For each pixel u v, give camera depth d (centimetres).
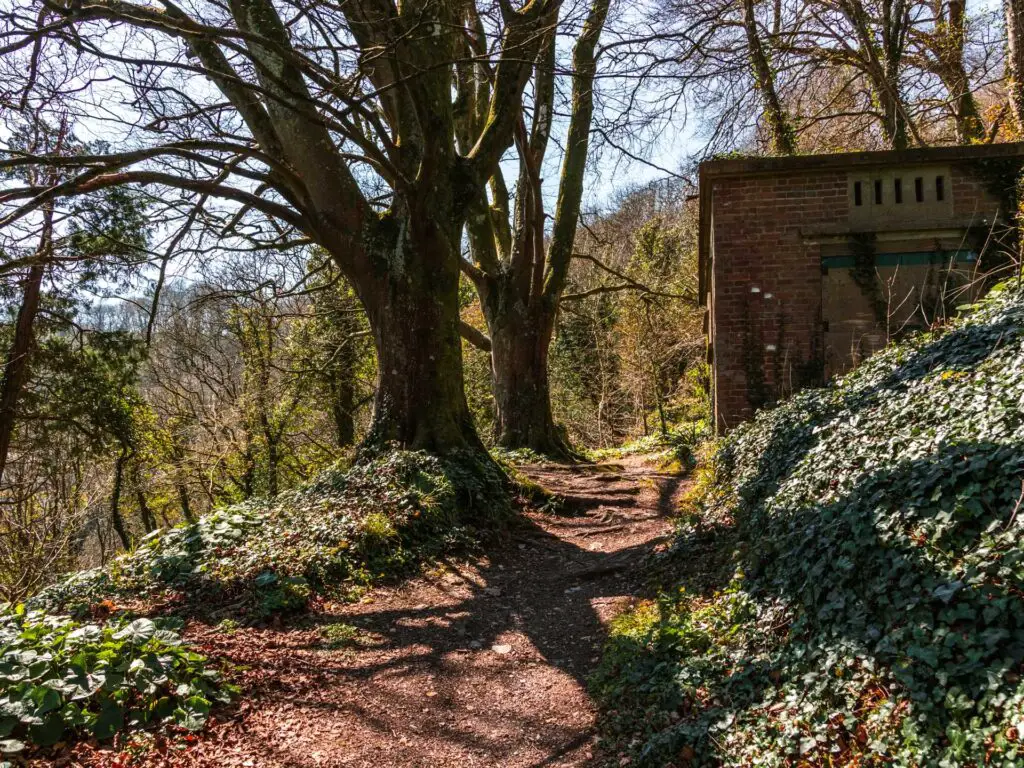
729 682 429
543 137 1681
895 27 1578
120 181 862
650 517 1069
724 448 1009
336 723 473
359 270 1084
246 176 1004
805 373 1093
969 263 1059
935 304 1062
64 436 1820
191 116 888
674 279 2855
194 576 722
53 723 401
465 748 448
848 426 632
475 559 884
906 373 698
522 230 1727
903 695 318
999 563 330
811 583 439
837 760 321
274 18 1011
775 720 367
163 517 2775
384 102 1177
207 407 2414
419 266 1075
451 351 1114
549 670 566
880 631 362
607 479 1352
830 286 1095
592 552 929
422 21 894
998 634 301
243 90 1066
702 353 2536
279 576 709
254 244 1155
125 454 1928
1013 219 1043
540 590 782
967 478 397
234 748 425
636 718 445
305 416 2514
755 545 573
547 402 1762
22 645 449
